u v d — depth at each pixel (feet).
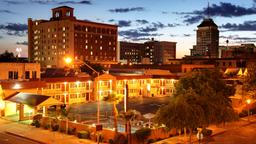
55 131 127.03
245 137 120.67
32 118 147.13
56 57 505.25
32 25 543.39
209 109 97.30
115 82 253.65
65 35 491.72
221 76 143.43
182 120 91.86
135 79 267.59
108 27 538.06
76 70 300.81
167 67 325.42
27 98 148.97
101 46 526.98
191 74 130.72
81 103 230.48
